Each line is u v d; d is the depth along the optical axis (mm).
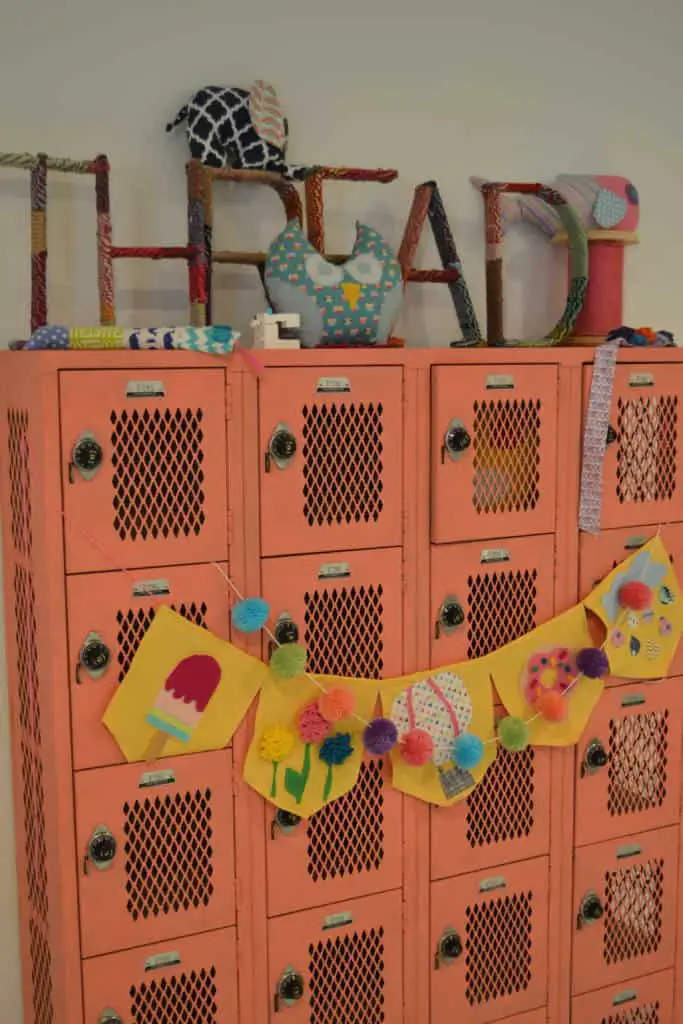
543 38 2531
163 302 2221
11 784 2184
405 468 2000
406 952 2117
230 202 2254
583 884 2283
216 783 1916
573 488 2164
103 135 2135
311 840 2014
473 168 2484
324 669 1980
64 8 2080
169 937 1912
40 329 1780
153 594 1829
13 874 2205
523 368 2076
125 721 1824
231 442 1856
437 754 2062
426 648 2059
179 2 2172
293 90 2289
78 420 1739
